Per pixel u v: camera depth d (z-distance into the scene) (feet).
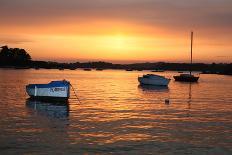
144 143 77.97
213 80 525.34
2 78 406.00
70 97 184.75
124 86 303.68
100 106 145.79
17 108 132.05
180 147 75.41
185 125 101.71
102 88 271.49
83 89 255.29
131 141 79.51
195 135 87.56
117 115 119.14
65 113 121.39
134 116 117.70
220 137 85.66
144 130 92.63
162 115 121.90
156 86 301.84
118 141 79.25
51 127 93.56
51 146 73.41
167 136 85.66
